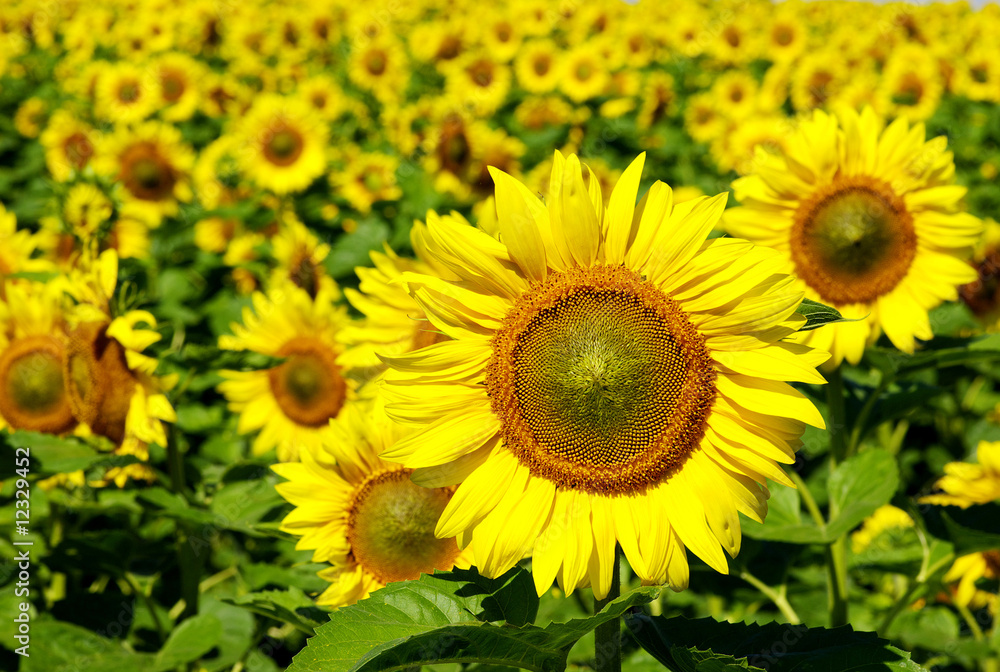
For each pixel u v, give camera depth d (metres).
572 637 0.90
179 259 2.30
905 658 0.93
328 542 1.13
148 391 1.28
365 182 2.50
